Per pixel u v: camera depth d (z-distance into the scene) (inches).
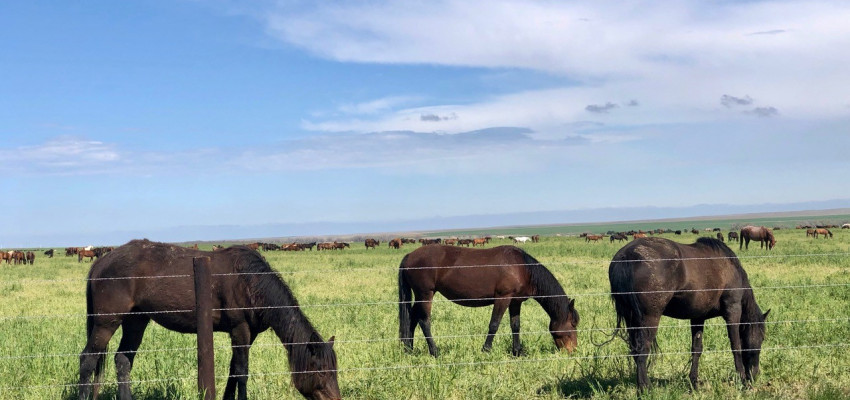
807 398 273.6
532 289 421.7
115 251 297.6
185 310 295.1
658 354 345.4
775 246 1716.3
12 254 2004.2
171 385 306.3
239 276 289.6
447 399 282.0
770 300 575.8
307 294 752.3
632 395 281.1
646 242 301.6
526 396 289.1
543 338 442.3
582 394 293.9
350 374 326.6
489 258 423.2
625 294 295.4
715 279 305.9
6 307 692.7
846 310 510.0
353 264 1455.5
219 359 363.3
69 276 1282.0
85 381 285.4
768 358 332.8
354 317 541.0
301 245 3004.4
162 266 294.5
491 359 371.9
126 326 303.4
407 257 434.6
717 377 311.6
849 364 323.6
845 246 1576.0
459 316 546.0
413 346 427.8
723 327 426.6
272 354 375.6
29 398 290.0
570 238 3526.1
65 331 495.8
